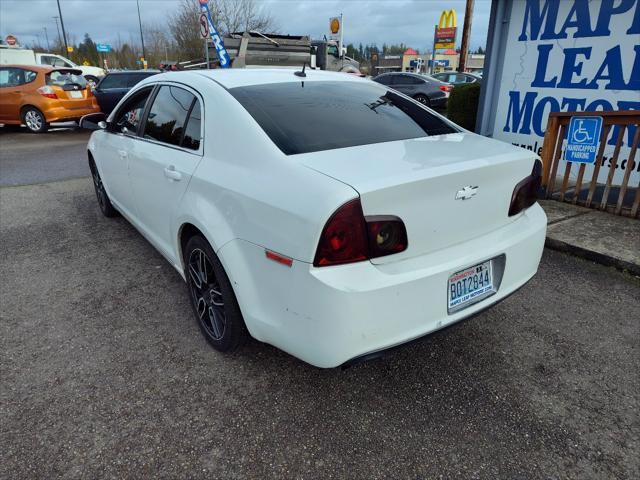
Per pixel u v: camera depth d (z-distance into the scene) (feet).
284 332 6.77
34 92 37.14
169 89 10.44
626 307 10.46
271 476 6.35
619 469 6.44
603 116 14.97
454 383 8.09
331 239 5.96
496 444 6.84
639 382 8.10
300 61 41.09
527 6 19.39
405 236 6.41
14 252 13.80
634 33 16.66
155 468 6.47
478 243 7.39
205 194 8.09
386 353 6.60
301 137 7.70
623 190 15.07
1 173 24.50
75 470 6.43
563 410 7.47
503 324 9.85
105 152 13.84
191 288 9.36
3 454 6.68
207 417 7.36
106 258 13.29
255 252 6.95
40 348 9.12
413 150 7.64
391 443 6.87
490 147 8.23
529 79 20.06
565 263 12.64
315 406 7.58
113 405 7.61
